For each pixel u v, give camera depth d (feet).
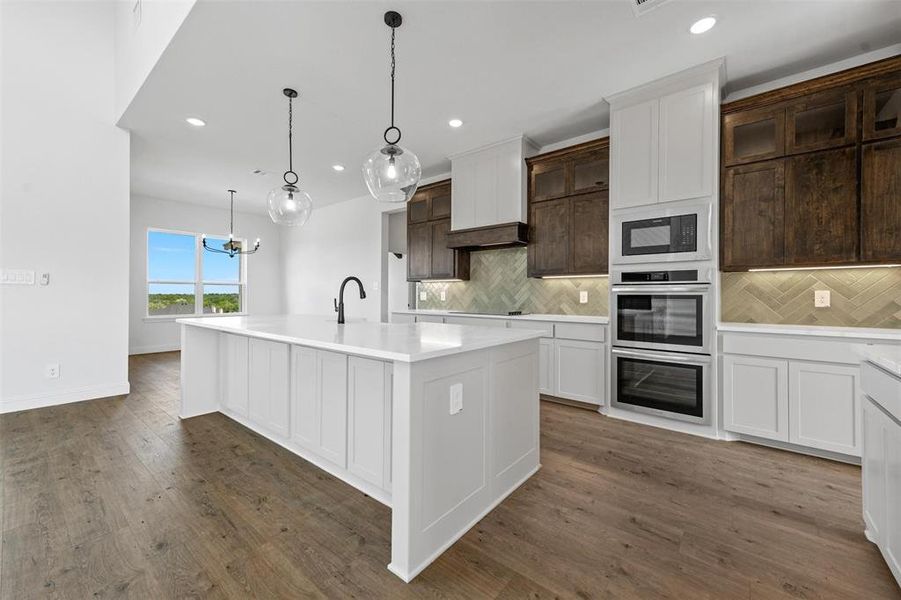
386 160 7.97
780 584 4.66
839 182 8.22
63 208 11.94
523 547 5.40
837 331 7.84
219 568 4.94
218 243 24.44
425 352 4.93
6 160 11.10
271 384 8.89
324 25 7.73
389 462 6.34
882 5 7.23
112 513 6.13
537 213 13.44
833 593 4.51
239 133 13.05
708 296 9.30
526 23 7.72
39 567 4.91
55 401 11.80
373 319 20.79
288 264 26.25
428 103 11.01
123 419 10.55
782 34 8.09
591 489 6.97
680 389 9.70
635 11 7.40
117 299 12.84
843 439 7.73
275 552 5.27
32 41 11.47
